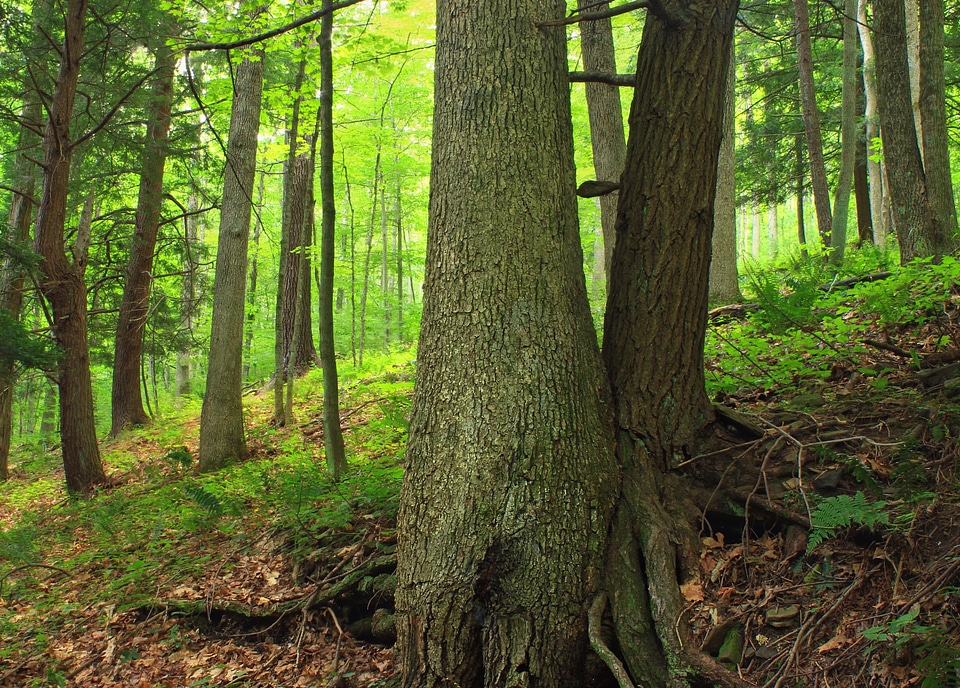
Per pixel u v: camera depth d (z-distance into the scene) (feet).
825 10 44.06
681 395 12.62
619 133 25.91
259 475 24.54
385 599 14.58
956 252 22.66
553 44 12.08
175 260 60.18
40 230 30.07
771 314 18.79
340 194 69.46
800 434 13.70
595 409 11.59
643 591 10.48
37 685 15.03
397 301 65.77
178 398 56.29
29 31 33.30
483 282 11.21
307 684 13.60
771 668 10.12
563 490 10.66
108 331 51.80
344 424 31.37
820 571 11.10
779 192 58.08
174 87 45.14
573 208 12.05
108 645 16.08
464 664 10.43
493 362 10.98
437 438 11.07
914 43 36.55
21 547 21.04
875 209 48.37
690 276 12.50
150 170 43.39
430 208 12.05
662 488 12.17
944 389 13.60
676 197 12.34
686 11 12.14
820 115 51.75
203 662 15.11
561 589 10.32
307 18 14.87
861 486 12.09
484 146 11.51
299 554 17.69
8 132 42.27
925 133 24.94
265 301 90.48
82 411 31.58
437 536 10.68
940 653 8.36
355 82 50.80
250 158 31.65
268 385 49.03
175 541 20.95
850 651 9.75
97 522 23.68
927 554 10.47
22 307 41.93
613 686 10.29
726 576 11.51
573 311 11.64
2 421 40.27
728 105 34.06
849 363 16.52
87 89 37.81
